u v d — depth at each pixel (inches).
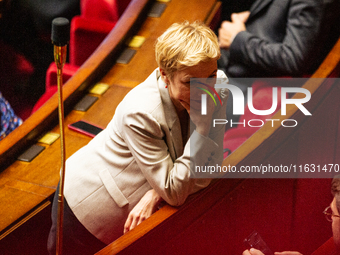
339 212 239.1
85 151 255.8
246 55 390.3
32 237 325.1
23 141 362.3
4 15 615.8
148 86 216.5
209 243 274.5
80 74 416.8
